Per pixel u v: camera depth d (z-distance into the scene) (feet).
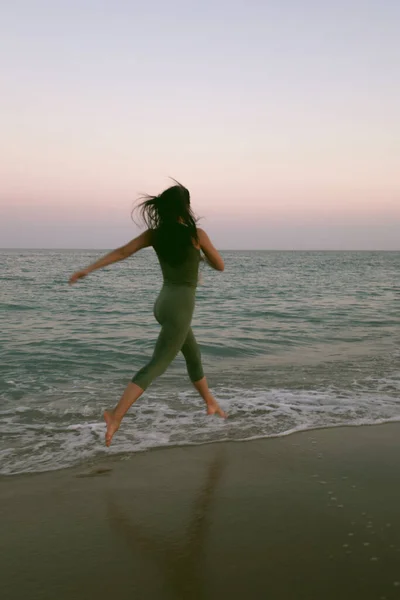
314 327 35.19
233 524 8.42
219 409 12.12
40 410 15.28
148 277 113.80
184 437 12.80
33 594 6.57
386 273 146.10
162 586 6.76
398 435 13.00
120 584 6.81
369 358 24.22
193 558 7.41
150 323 36.50
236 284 89.92
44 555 7.49
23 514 8.76
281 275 131.44
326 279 110.32
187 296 10.46
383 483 10.04
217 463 11.11
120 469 10.78
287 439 12.65
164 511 8.89
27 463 11.11
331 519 8.56
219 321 38.32
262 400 16.26
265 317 41.04
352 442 12.44
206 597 6.53
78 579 6.91
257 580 6.88
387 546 7.71
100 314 41.65
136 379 10.39
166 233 10.25
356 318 40.40
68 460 11.30
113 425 10.27
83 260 266.98
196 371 11.78
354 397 16.72
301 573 7.02
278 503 9.18
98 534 8.10
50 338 29.22
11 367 21.65
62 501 9.28
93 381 19.35
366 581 6.83
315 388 17.99
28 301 52.06
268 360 23.77
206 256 10.68
